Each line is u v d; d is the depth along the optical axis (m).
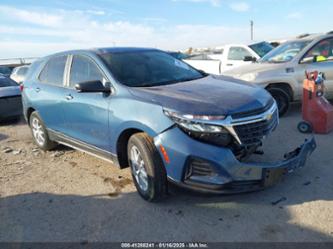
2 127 8.20
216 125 2.93
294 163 3.32
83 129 4.30
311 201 3.28
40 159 5.33
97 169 4.67
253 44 10.20
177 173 3.09
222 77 4.40
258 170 3.03
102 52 4.38
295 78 6.54
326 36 6.69
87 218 3.35
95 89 3.72
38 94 5.26
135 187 3.95
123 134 3.63
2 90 8.35
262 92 3.65
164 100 3.24
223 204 3.38
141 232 3.03
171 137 3.05
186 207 3.39
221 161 2.92
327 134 5.34
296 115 6.86
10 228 3.29
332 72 6.44
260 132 3.16
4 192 4.14
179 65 4.69
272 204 3.29
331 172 3.88
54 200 3.81
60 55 5.04
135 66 4.17
